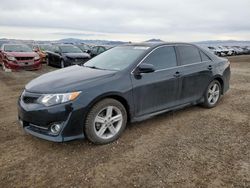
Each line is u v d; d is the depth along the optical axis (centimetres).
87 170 318
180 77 481
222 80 584
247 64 1878
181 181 294
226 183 289
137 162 336
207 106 562
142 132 434
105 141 387
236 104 605
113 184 290
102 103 376
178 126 461
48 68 1472
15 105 620
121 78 401
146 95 430
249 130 441
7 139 410
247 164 329
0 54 1402
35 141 401
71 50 1500
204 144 387
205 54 559
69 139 356
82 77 394
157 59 460
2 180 299
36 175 309
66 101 349
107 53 520
